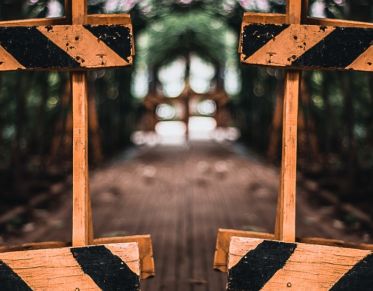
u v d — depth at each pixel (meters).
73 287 2.64
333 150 12.61
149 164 15.27
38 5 8.38
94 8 10.80
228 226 7.00
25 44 2.62
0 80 9.02
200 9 19.42
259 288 2.66
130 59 2.61
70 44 2.62
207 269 4.88
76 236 2.70
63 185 10.23
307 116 10.97
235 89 24.48
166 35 23.31
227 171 13.66
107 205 8.77
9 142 10.82
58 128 10.86
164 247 5.76
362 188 8.89
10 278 2.61
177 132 29.62
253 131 20.25
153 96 24.30
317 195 9.59
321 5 8.20
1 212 7.47
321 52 2.62
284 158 2.72
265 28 2.63
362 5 7.92
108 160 15.97
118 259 2.66
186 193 10.08
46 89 10.38
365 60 2.61
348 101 8.91
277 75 13.00
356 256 2.61
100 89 16.55
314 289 2.63
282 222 2.71
